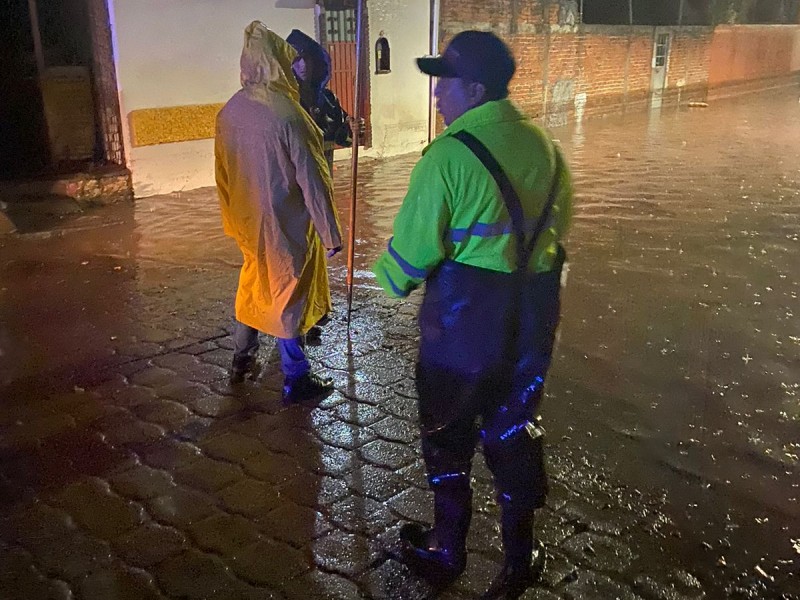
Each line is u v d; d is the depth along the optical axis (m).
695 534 3.03
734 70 22.16
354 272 6.38
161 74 8.97
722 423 3.88
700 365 4.54
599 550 2.93
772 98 21.39
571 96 16.45
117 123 8.84
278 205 3.60
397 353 4.75
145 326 5.20
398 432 3.81
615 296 5.71
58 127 8.77
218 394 4.22
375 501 3.26
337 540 3.01
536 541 2.93
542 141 2.34
